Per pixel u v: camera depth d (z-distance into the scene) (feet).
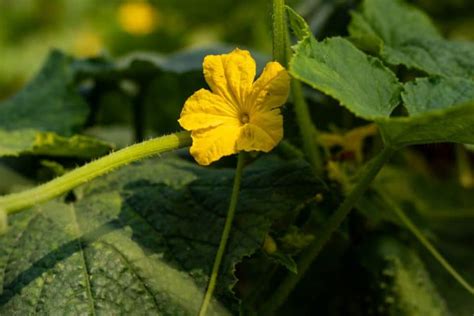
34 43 4.19
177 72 1.97
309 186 1.43
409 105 1.34
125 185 1.52
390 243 1.72
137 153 1.34
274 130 1.28
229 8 3.40
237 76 1.31
